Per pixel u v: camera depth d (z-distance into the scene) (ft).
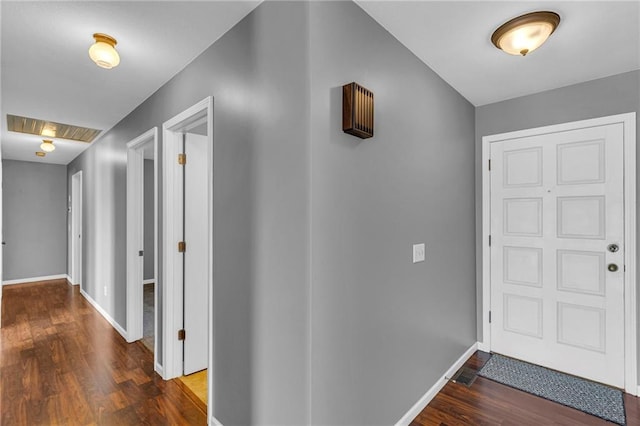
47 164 20.08
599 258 7.91
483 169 9.67
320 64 4.58
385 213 5.89
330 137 4.74
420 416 6.63
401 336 6.31
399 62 6.29
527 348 8.98
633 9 5.30
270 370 5.08
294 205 4.67
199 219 8.45
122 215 11.13
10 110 10.23
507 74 7.73
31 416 6.61
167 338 8.04
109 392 7.50
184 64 7.29
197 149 8.44
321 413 4.59
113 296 11.92
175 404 7.07
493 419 6.51
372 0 5.16
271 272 5.07
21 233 19.22
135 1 5.16
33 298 15.78
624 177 7.58
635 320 7.45
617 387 7.64
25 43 6.37
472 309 9.53
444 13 5.47
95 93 8.89
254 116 5.41
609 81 7.79
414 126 6.79
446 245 8.09
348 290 5.08
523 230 9.03
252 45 5.45
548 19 5.41
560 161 8.45
